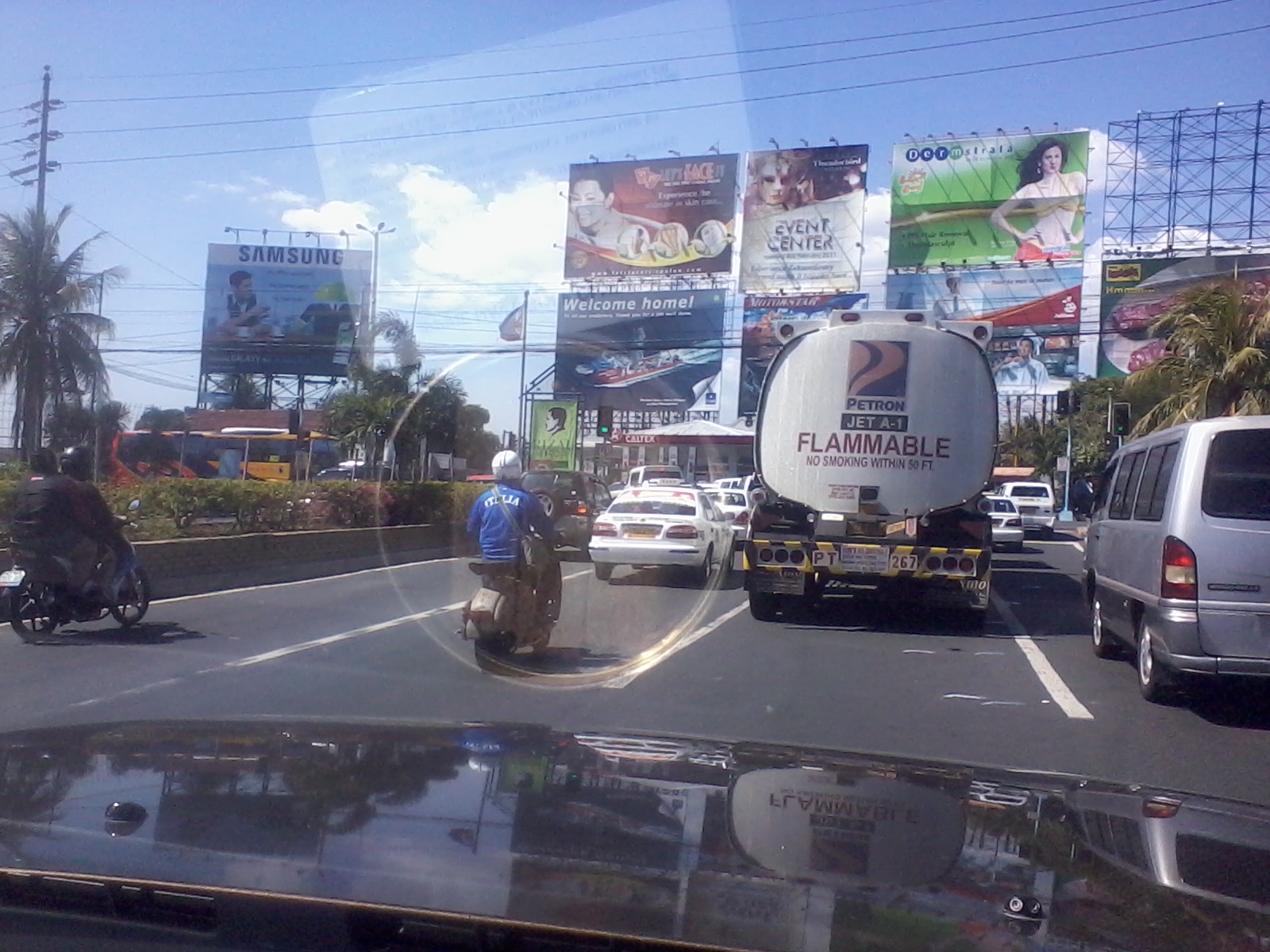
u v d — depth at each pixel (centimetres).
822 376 1342
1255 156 4600
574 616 1378
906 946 229
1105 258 4769
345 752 362
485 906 238
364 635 1212
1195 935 241
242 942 240
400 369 2305
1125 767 726
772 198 5091
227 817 287
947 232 4950
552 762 358
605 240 5206
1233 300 2603
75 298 3525
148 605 1375
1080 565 2416
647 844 279
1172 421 2652
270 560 1762
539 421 2269
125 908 246
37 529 1128
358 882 247
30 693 899
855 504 1330
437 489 2294
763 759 384
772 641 1233
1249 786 684
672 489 1870
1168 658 855
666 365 5084
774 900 248
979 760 729
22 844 263
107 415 4203
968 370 1327
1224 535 841
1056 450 5372
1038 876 272
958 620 1391
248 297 5456
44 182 3775
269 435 4294
